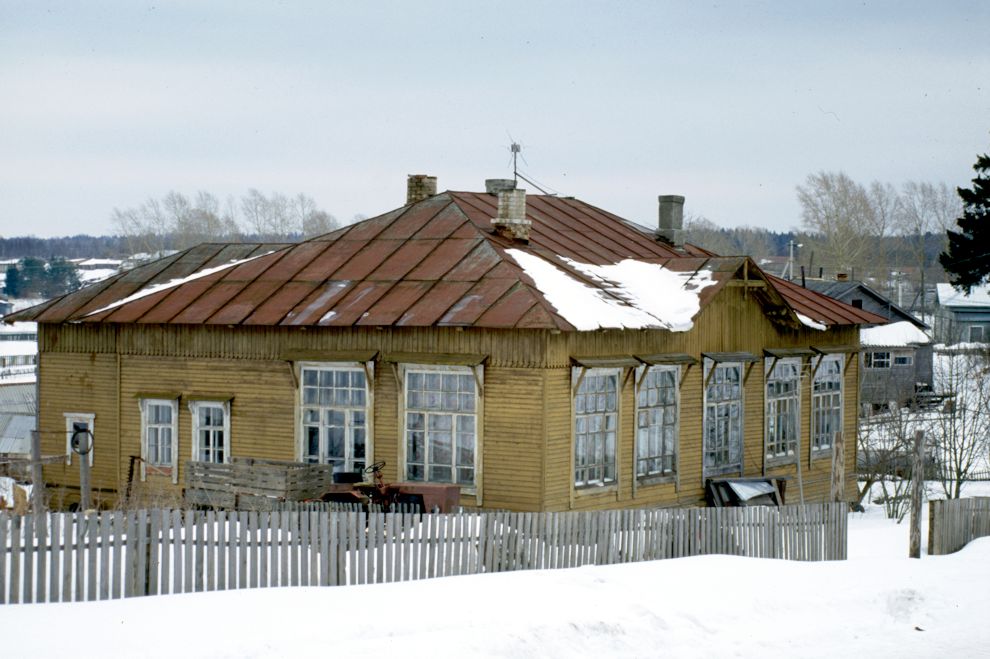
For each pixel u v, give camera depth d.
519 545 22.11
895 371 79.31
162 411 34.09
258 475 27.09
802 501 35.84
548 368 29.08
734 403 36.38
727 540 25.47
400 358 30.61
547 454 29.05
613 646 16.80
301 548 19.66
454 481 30.25
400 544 20.53
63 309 36.12
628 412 31.91
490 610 17.86
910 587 21.47
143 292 36.62
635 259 37.38
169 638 15.68
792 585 21.36
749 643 17.48
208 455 33.44
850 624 19.03
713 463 35.50
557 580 20.25
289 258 35.69
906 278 135.12
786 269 91.12
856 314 43.06
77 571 17.70
